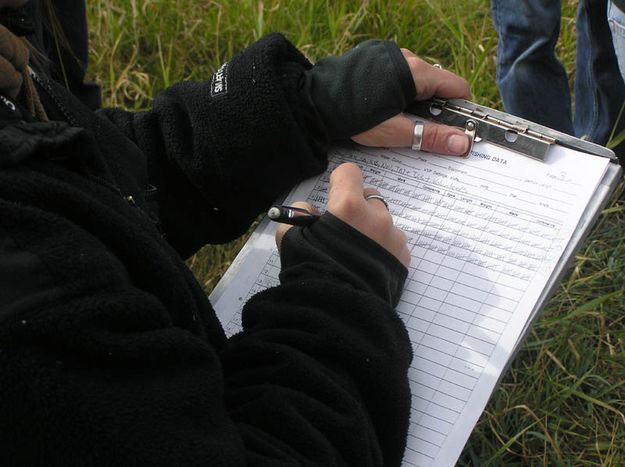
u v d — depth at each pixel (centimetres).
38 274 75
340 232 107
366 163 125
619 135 196
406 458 102
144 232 89
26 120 90
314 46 254
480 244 113
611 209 204
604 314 192
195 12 270
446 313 109
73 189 83
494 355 106
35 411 73
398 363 99
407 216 117
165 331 81
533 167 117
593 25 185
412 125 121
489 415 176
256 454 85
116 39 263
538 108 201
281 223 116
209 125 124
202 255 214
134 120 132
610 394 182
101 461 74
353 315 100
